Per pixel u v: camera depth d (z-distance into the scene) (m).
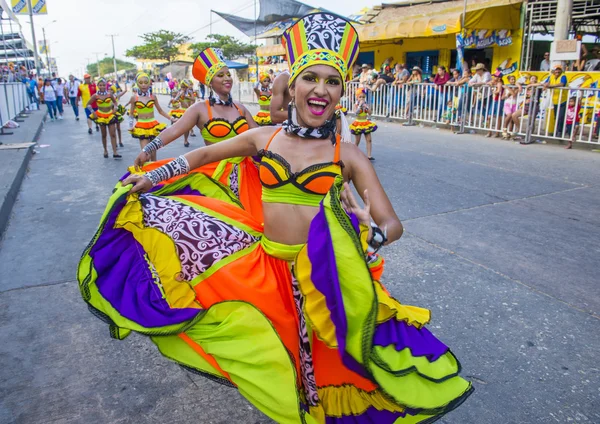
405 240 5.45
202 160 2.62
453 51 19.08
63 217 6.52
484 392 2.97
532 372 3.17
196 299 2.31
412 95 15.23
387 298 2.00
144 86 10.30
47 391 3.01
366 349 1.76
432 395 1.92
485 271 4.66
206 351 2.13
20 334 3.65
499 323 3.76
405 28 17.12
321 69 2.16
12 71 24.20
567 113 10.88
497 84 12.43
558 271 4.66
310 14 2.23
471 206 6.68
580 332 3.64
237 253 2.37
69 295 4.29
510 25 15.95
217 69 4.53
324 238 1.88
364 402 2.14
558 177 8.24
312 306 1.93
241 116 4.71
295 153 2.25
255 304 2.20
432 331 3.64
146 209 2.52
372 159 9.84
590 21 17.39
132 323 2.28
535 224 5.96
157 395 2.99
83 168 9.76
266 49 27.19
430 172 8.63
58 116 22.88
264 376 2.02
